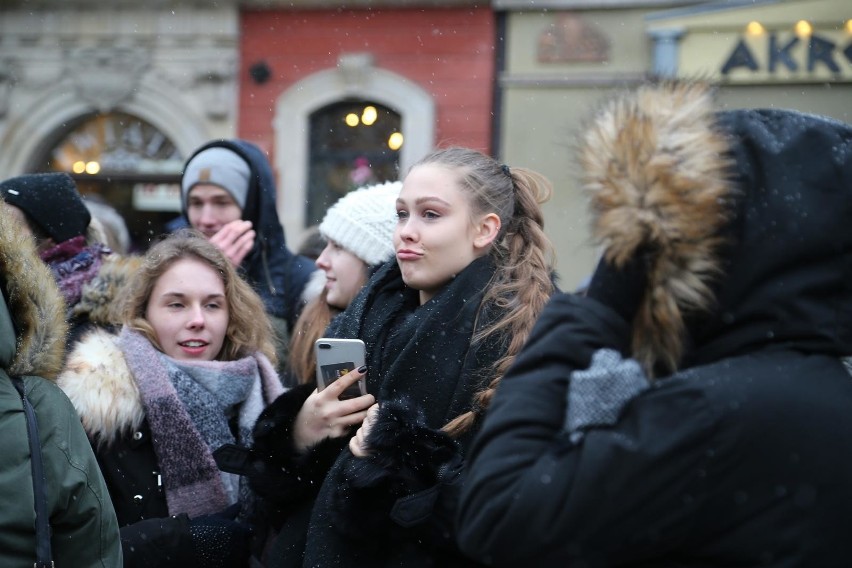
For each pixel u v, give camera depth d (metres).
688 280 1.75
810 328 1.76
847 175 1.79
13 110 11.77
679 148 1.75
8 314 2.35
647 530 1.67
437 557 2.28
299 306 3.91
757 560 1.66
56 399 2.40
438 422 2.36
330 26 11.29
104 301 3.25
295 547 2.53
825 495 1.67
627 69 10.66
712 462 1.66
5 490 2.24
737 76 10.46
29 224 3.48
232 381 2.97
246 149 4.27
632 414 1.72
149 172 11.78
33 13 11.69
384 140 11.36
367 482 2.22
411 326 2.44
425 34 11.10
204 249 3.07
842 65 10.25
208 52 11.43
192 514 2.80
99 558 2.37
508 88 10.91
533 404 1.79
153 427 2.79
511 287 2.43
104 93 11.60
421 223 2.50
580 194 1.94
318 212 11.50
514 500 1.71
